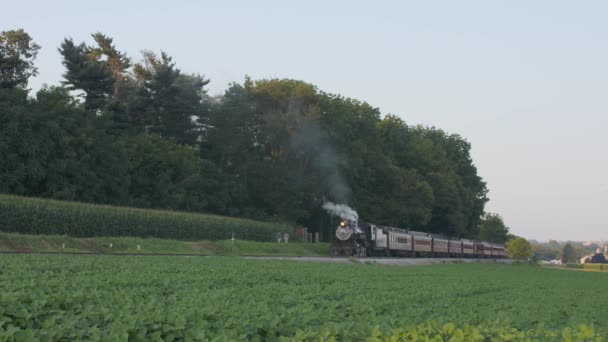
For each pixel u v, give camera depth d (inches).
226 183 3105.3
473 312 695.7
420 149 4419.3
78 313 486.0
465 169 5378.9
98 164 2581.2
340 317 586.9
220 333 406.9
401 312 653.3
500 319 603.2
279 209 3253.0
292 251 2517.2
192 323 424.2
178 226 2357.3
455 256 3848.4
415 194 3784.5
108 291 686.5
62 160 2358.5
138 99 3235.7
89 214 2017.7
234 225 2632.9
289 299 704.4
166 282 803.4
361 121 3725.4
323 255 2655.0
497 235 6136.8
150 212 2268.7
